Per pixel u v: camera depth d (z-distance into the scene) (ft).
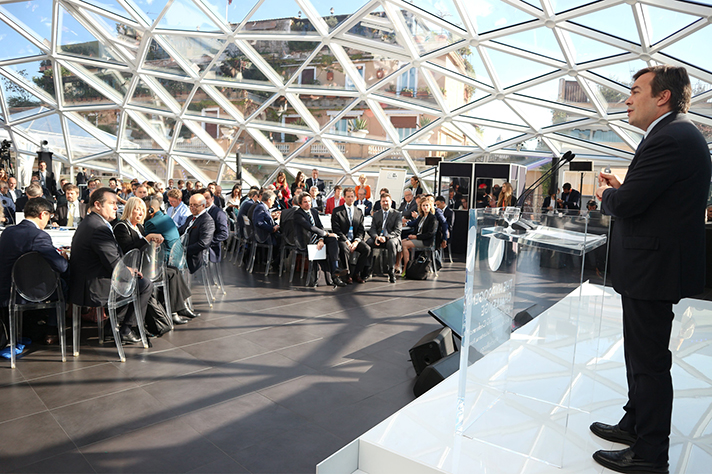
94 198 14.33
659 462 6.87
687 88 6.81
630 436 7.74
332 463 7.48
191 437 9.64
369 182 61.62
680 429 8.75
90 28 49.67
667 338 6.85
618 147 49.70
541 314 7.41
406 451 7.55
